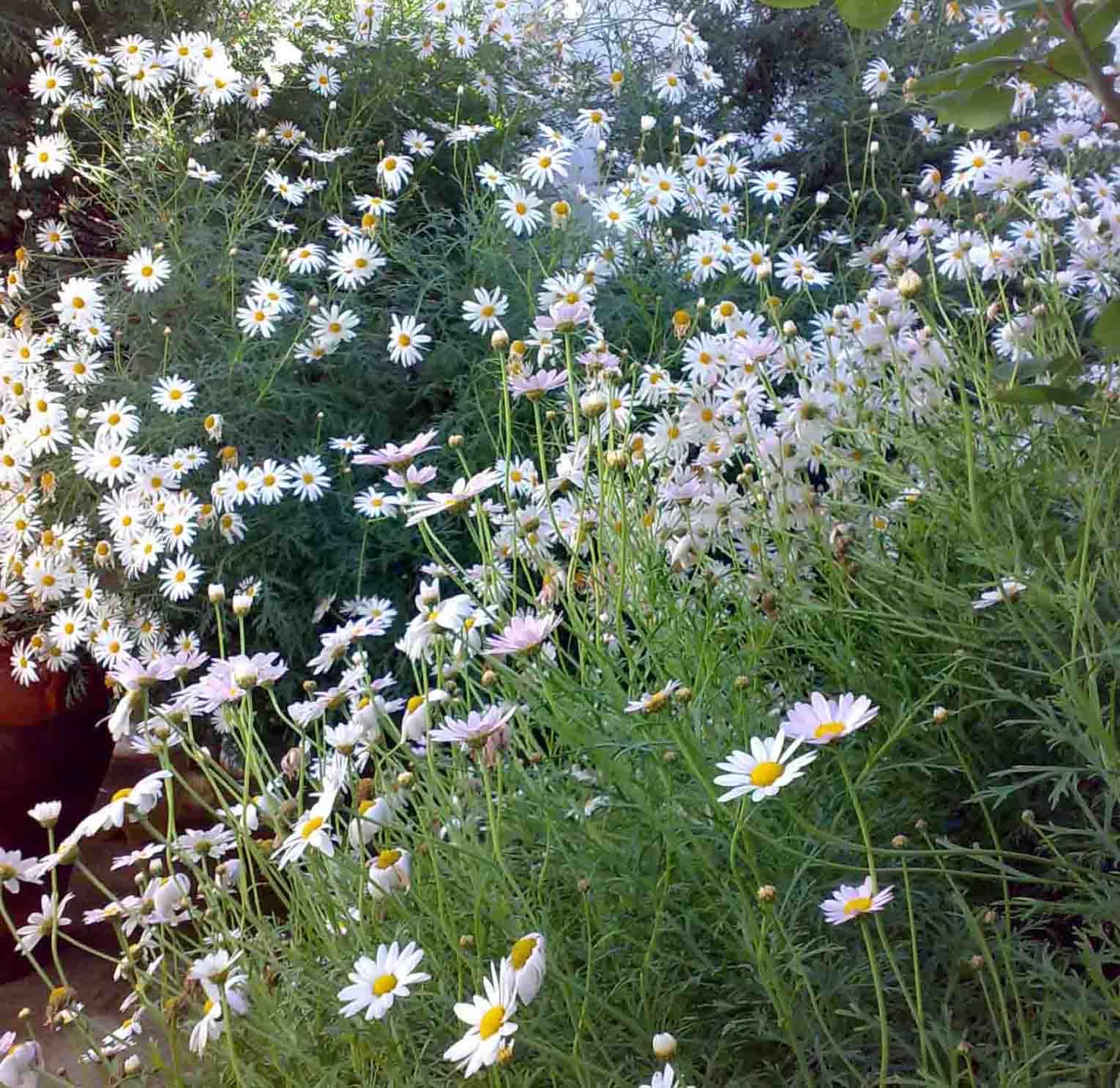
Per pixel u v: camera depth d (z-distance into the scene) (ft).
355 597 9.24
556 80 14.30
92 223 13.32
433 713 5.45
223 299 10.37
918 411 6.72
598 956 4.41
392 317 9.72
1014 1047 4.02
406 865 4.46
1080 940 4.32
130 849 10.69
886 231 12.33
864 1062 4.23
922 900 4.81
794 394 8.89
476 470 9.61
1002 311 7.36
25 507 9.72
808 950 4.43
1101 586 5.43
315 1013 4.62
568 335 6.23
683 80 14.60
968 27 12.94
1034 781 4.62
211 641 9.44
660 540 6.34
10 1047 4.67
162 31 13.37
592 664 6.02
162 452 9.80
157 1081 5.30
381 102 13.24
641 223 11.33
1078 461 5.69
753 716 5.36
